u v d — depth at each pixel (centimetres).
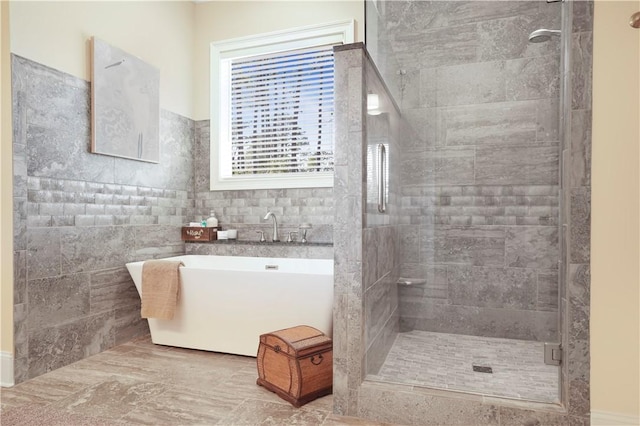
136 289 331
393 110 279
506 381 204
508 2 288
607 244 175
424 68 303
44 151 254
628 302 173
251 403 214
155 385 236
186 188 394
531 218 275
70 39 274
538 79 281
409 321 283
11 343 235
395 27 308
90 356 286
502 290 270
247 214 384
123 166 319
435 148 299
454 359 234
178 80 384
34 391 227
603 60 176
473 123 294
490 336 270
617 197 175
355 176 204
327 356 224
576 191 179
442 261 286
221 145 397
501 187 284
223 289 287
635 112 173
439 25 301
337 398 203
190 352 295
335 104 207
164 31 366
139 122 330
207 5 402
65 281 268
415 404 192
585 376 176
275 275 273
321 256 347
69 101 272
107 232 303
